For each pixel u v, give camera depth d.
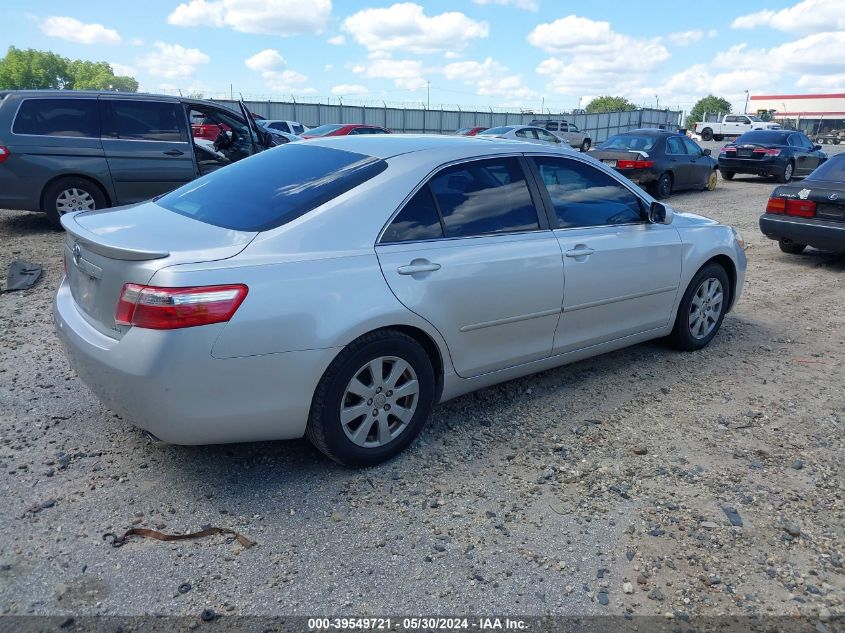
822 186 8.52
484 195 3.95
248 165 4.09
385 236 3.48
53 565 2.77
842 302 7.20
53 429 3.82
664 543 3.07
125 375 2.94
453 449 3.82
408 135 4.29
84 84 104.31
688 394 4.69
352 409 3.40
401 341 3.48
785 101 74.44
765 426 4.24
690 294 5.24
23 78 99.44
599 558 2.95
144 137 9.12
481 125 50.97
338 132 21.20
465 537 3.05
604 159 15.05
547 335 4.26
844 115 70.88
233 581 2.73
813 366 5.30
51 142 8.61
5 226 9.41
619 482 3.54
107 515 3.10
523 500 3.36
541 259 4.06
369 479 3.48
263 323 3.02
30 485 3.28
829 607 2.72
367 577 2.78
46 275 6.97
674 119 59.16
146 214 3.67
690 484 3.55
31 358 4.81
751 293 7.51
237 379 3.02
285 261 3.14
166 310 2.87
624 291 4.64
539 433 4.05
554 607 2.66
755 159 18.98
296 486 3.39
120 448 3.66
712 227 5.43
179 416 2.97
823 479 3.64
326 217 3.35
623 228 4.65
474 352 3.89
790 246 9.50
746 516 3.29
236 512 3.16
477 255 3.77
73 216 3.79
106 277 3.10
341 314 3.22
